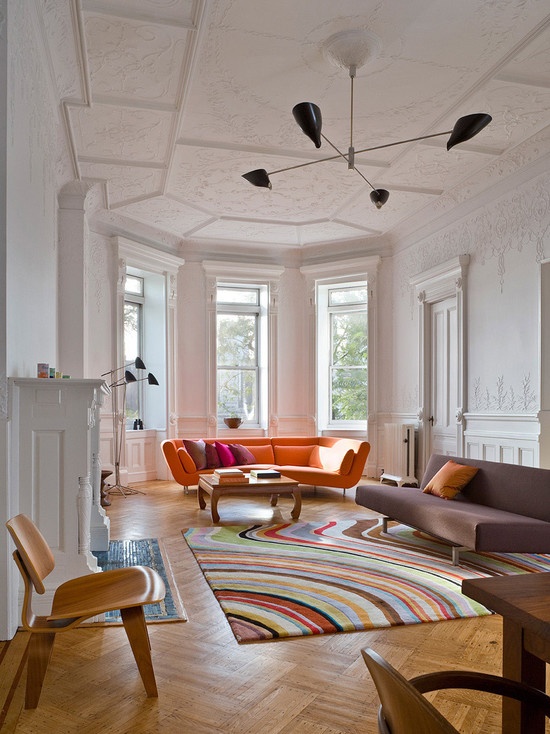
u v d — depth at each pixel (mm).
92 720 2125
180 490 7543
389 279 8742
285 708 2213
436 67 4207
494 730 2062
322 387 9344
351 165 4477
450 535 4062
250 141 5406
